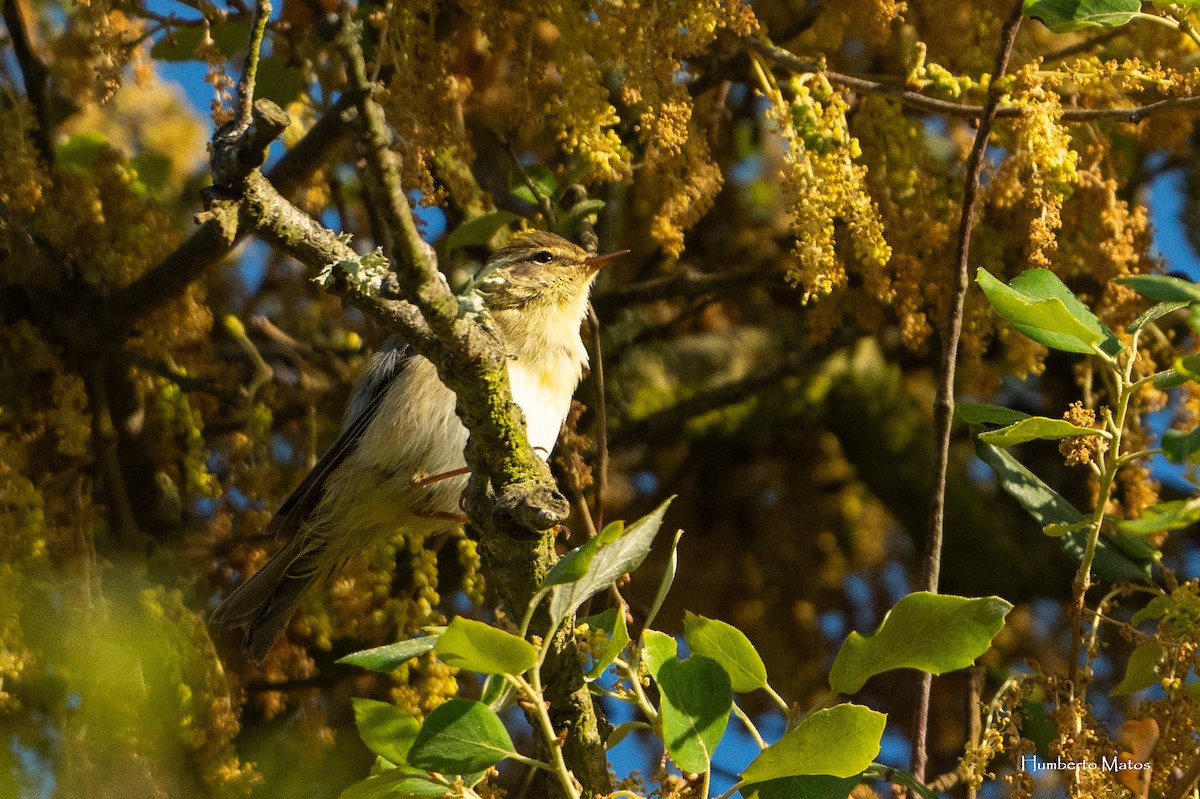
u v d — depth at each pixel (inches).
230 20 394.0
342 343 510.9
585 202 403.2
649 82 325.7
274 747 423.8
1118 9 300.8
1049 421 263.9
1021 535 511.8
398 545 409.4
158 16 370.9
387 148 184.2
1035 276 273.4
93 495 432.5
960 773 325.7
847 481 542.9
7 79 389.4
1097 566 314.3
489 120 404.2
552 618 219.0
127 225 400.2
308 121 465.7
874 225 325.4
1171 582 302.2
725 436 527.8
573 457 399.5
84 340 393.1
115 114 494.6
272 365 490.9
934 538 308.7
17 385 380.5
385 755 229.1
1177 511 257.6
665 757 253.3
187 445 407.8
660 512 223.3
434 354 216.8
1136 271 372.2
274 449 479.8
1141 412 378.0
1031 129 323.6
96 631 331.3
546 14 342.0
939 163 398.6
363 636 382.0
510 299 406.0
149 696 336.2
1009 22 317.7
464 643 205.8
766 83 355.3
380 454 396.5
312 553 400.2
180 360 413.4
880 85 358.6
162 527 428.5
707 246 538.3
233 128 198.5
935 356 527.5
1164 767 284.7
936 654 243.8
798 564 533.3
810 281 320.8
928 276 388.2
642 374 522.6
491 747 219.3
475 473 231.5
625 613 269.0
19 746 338.0
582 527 434.9
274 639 388.2
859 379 525.0
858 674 246.5
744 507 541.0
